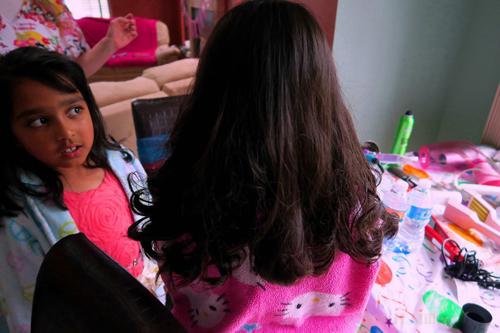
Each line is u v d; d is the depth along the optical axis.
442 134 2.01
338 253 0.45
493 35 1.56
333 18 1.56
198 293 0.47
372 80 1.77
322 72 0.37
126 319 0.27
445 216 1.01
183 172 0.42
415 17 1.64
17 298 0.70
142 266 0.90
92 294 0.29
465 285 0.76
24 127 0.62
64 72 0.66
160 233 0.43
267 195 0.38
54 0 1.49
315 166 0.38
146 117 1.34
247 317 0.47
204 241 0.40
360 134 1.92
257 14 0.36
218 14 2.59
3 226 0.66
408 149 2.06
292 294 0.46
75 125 0.65
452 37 1.72
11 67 0.59
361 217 0.44
